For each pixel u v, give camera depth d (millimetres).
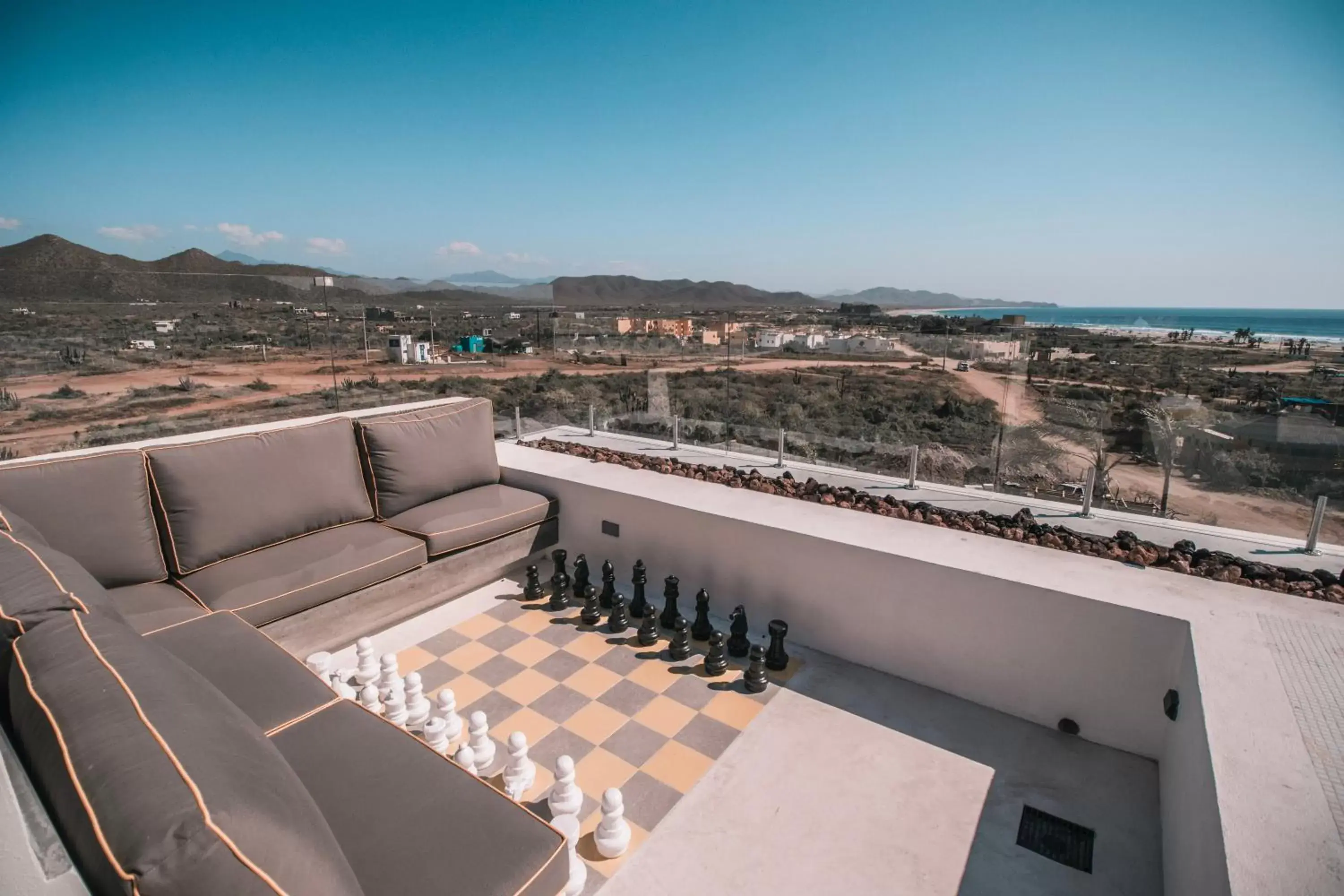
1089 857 2025
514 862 1436
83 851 878
